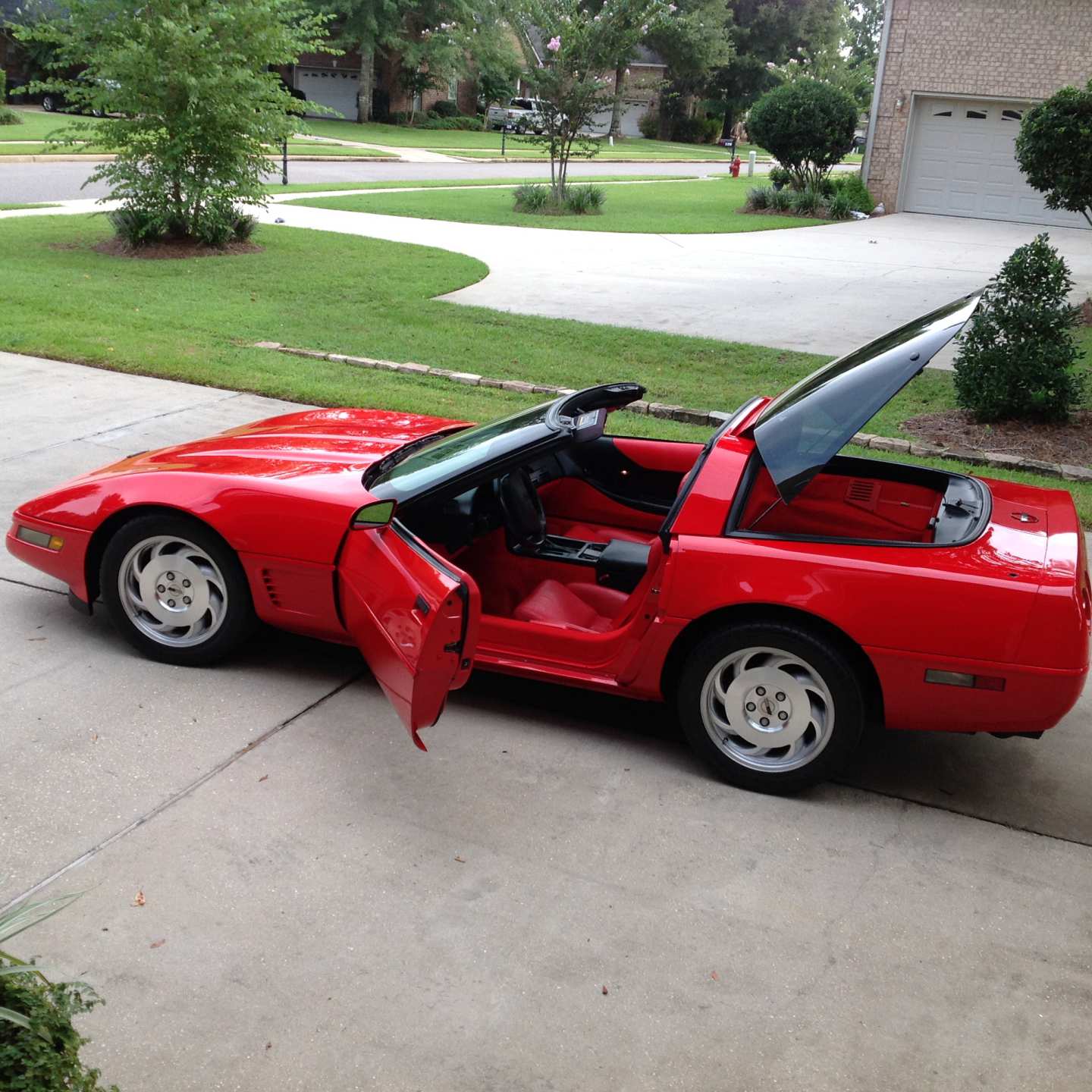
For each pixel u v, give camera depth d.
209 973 2.95
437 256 18.05
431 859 3.48
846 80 34.50
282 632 5.03
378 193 28.72
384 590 3.76
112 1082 2.59
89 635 4.89
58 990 1.93
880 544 3.79
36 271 14.95
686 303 14.85
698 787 3.99
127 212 17.25
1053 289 9.23
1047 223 28.23
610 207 28.34
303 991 2.91
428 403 9.16
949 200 29.31
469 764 4.05
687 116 81.56
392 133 57.34
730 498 3.90
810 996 2.99
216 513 4.30
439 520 4.43
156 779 3.82
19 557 4.79
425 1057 2.72
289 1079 2.63
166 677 4.55
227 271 15.83
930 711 3.74
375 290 14.79
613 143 68.19
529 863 3.49
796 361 11.56
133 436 7.85
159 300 13.48
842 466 4.71
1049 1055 2.83
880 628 3.65
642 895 3.37
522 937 3.15
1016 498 4.41
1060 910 3.40
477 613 3.50
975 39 27.48
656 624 3.91
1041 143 12.38
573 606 4.47
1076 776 4.23
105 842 3.47
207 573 4.49
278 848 3.49
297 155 38.69
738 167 48.41
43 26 16.88
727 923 3.26
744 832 3.72
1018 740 4.49
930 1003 2.99
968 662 3.61
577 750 4.20
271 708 4.36
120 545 4.50
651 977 3.03
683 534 3.89
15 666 4.57
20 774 3.80
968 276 17.94
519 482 4.81
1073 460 8.59
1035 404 9.29
